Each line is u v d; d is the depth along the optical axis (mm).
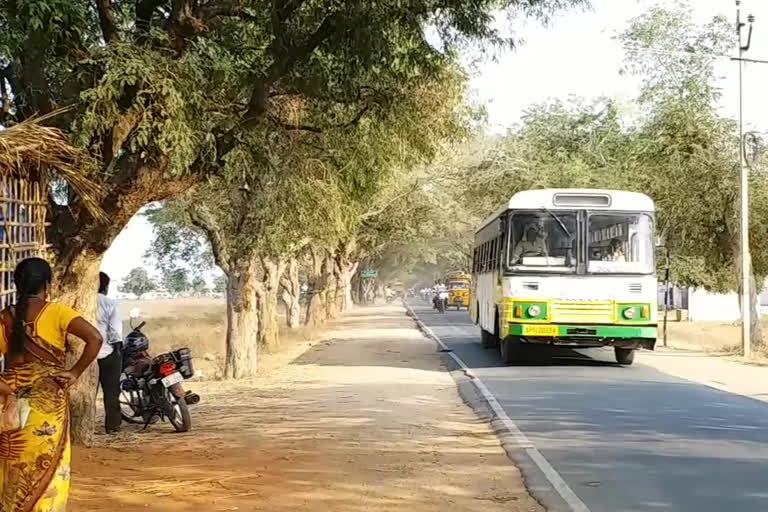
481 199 43625
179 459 10109
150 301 104438
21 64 10492
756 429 12078
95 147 10281
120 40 10086
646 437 11508
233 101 12648
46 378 5832
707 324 47469
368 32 11453
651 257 20297
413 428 12523
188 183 11148
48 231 10828
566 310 20094
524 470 9516
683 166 29109
